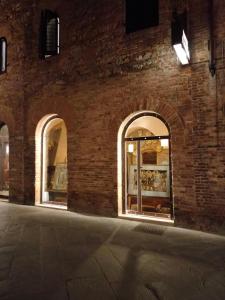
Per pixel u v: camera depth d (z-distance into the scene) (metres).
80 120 9.34
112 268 4.56
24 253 5.22
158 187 8.15
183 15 7.14
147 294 3.73
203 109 7.09
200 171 7.07
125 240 6.11
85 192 9.13
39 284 3.96
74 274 4.31
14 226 7.29
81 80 9.38
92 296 3.65
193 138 7.19
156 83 7.82
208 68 7.06
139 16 8.45
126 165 8.74
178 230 6.98
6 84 11.70
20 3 11.38
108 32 8.85
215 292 3.82
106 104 8.77
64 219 8.16
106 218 8.32
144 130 8.39
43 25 10.77
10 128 11.45
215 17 7.08
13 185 11.23
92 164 9.01
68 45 9.77
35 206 10.40
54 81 10.08
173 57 7.57
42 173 10.73
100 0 9.12
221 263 4.83
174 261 4.90
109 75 8.74
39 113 10.50
